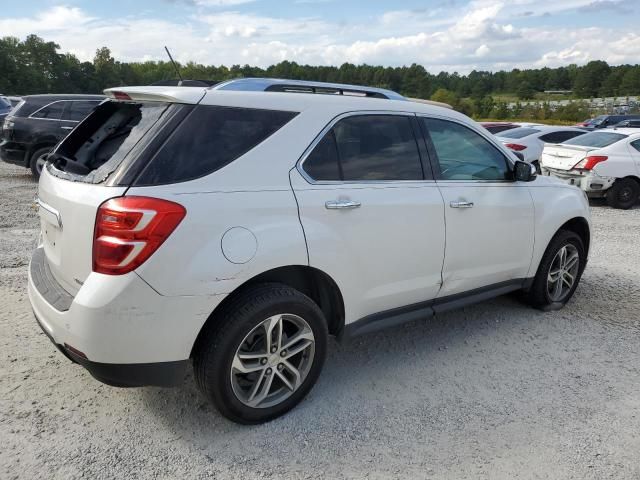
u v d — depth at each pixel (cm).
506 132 1523
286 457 282
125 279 255
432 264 378
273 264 291
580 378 372
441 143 393
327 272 318
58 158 327
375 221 338
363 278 340
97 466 269
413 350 412
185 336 271
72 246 278
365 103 356
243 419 301
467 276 407
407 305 376
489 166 425
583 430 311
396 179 359
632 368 389
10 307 457
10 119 1127
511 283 454
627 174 1102
